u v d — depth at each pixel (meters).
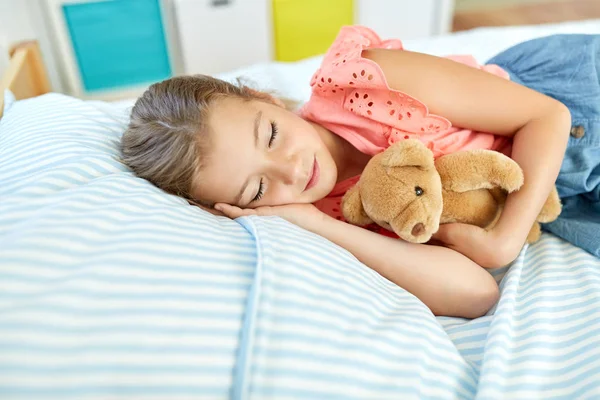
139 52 2.24
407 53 0.94
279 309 0.60
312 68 1.47
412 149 0.76
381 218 0.76
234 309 0.60
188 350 0.55
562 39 1.04
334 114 0.98
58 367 0.50
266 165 0.84
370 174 0.79
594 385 0.63
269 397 0.55
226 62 2.34
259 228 0.71
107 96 2.28
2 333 0.49
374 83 0.89
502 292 0.81
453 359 0.68
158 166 0.84
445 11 2.54
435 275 0.83
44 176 0.72
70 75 2.18
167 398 0.52
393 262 0.84
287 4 2.28
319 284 0.66
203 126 0.84
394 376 0.62
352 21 2.42
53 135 0.86
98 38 2.15
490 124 0.92
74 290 0.55
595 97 0.96
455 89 0.90
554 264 0.85
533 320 0.73
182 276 0.60
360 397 0.58
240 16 2.24
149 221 0.66
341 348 0.61
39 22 2.14
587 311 0.74
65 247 0.59
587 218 0.98
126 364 0.52
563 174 0.97
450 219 0.85
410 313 0.72
